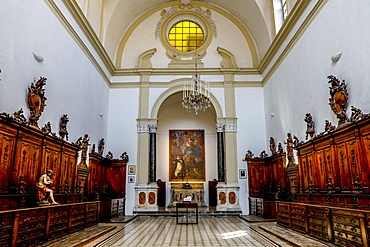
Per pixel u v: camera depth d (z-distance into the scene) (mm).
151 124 14102
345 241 5598
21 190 6281
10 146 6059
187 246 6488
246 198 13414
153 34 15312
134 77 14602
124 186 13406
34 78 7055
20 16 6438
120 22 14188
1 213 4648
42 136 7215
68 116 9102
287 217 8719
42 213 6039
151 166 13812
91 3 11453
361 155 6199
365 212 4902
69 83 9164
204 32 15547
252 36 15117
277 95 12156
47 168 7629
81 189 9914
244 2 13633
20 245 5223
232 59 14688
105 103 13602
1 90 5777
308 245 6055
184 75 14609
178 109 18125
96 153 11531
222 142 14094
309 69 8945
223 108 14336
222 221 11227
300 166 9477
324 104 8016
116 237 7617
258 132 14016
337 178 7176
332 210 6051
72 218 7621
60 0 8375
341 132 6844
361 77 6312
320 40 8203
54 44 8102
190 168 17375
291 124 10508
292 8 9766
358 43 6410
